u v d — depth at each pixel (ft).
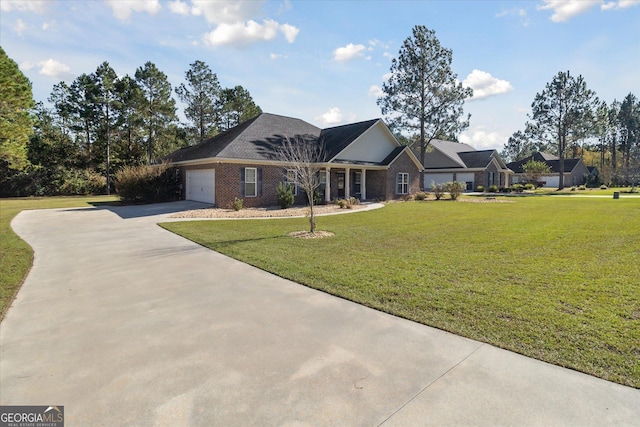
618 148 205.36
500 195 102.22
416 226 39.27
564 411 8.13
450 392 8.95
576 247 26.68
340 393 8.98
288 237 32.35
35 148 118.32
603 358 10.42
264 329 12.89
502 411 8.16
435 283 17.98
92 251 27.04
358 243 29.30
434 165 135.23
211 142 78.13
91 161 126.82
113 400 8.82
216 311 14.71
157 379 9.73
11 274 20.76
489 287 17.22
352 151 74.79
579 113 122.21
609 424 7.68
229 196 59.82
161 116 126.72
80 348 11.61
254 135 68.13
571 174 169.07
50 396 9.03
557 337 11.81
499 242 29.09
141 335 12.53
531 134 134.82
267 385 9.38
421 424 7.78
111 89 118.01
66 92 126.93
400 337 12.13
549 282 17.92
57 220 46.60
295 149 65.98
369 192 85.46
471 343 11.60
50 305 15.67
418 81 94.32
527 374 9.71
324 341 11.90
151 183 71.26
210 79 135.13
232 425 7.84
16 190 108.37
